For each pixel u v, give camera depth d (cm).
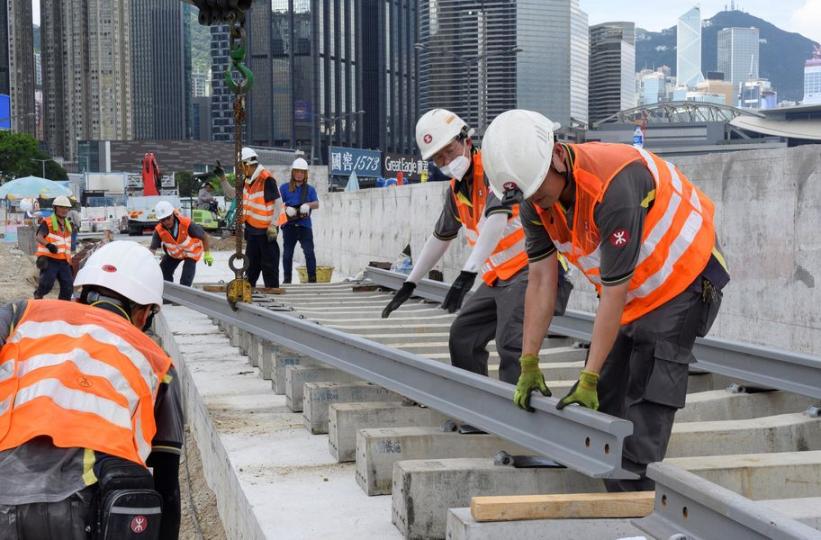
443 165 470
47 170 14638
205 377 714
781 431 440
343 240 1848
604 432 297
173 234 1212
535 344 348
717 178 790
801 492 356
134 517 229
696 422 454
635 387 347
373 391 522
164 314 1139
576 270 988
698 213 337
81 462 236
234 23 700
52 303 260
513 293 458
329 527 363
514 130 310
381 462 405
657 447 337
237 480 430
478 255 437
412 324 832
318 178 2294
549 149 308
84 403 242
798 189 695
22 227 2895
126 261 277
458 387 413
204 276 1742
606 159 308
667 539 266
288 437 514
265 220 1087
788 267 709
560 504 296
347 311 904
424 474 347
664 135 11769
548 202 320
